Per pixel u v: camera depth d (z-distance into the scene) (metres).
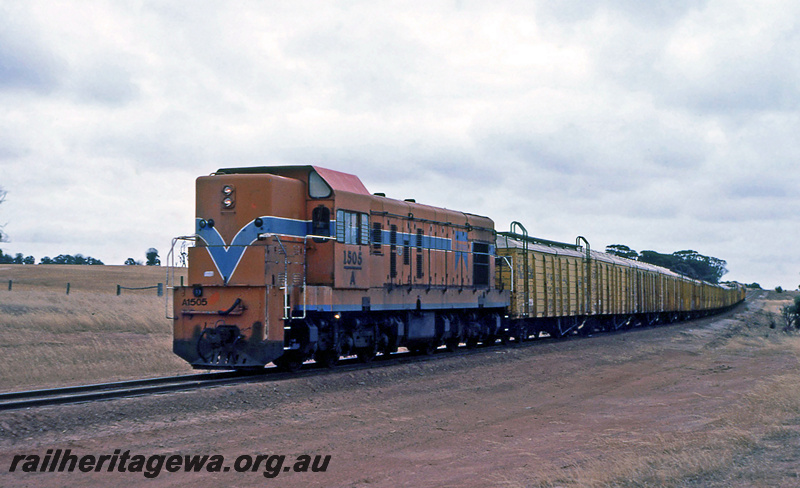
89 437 10.60
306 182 17.52
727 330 43.84
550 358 23.25
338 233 17.39
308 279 17.31
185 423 11.70
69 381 16.59
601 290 37.19
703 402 15.41
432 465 9.90
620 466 8.95
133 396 12.73
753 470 8.58
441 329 22.73
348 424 12.48
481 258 25.73
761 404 13.48
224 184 16.50
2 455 9.55
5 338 22.44
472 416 13.67
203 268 16.33
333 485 8.87
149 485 8.69
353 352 19.44
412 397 15.37
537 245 31.73
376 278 19.03
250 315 15.45
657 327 44.94
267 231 16.12
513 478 9.02
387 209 19.92
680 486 8.10
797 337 39.09
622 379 19.56
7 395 12.62
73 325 26.08
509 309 27.78
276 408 13.32
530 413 14.16
